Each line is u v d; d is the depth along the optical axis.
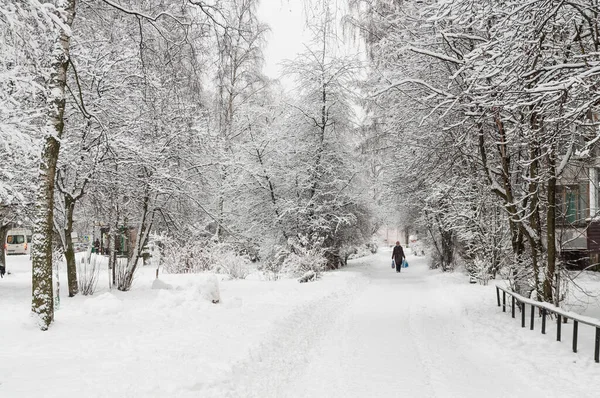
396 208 29.62
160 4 11.11
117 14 12.61
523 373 6.92
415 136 13.31
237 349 7.30
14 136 7.84
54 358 6.22
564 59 8.41
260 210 26.89
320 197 27.17
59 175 13.87
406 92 12.38
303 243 24.44
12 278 21.83
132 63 14.11
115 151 13.76
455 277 22.20
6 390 4.88
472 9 7.10
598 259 20.28
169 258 24.30
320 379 6.81
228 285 17.72
